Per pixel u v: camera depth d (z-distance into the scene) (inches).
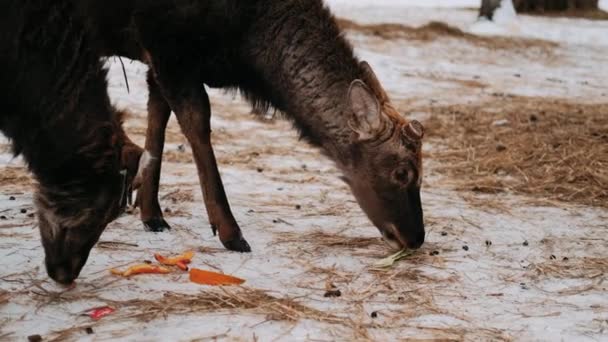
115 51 581.0
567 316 468.8
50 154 435.2
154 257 542.0
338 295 486.3
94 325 424.5
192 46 564.4
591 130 1027.9
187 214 651.5
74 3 457.1
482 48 2039.9
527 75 1718.8
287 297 477.1
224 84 601.3
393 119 570.9
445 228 645.9
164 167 802.2
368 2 3019.2
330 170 836.6
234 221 569.3
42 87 434.6
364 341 417.4
